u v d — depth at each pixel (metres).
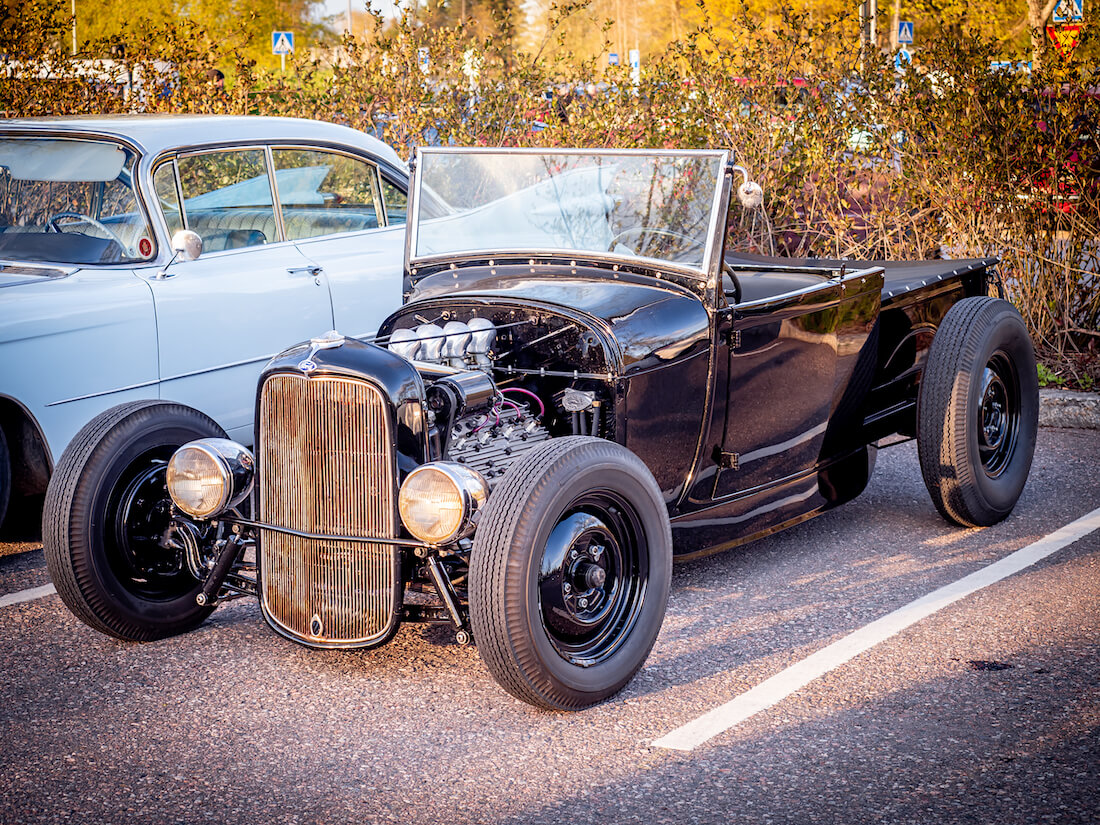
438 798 3.22
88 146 5.66
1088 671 3.90
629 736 3.55
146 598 4.26
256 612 4.61
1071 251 7.61
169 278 5.45
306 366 3.72
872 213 8.22
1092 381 7.50
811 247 8.45
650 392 4.27
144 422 4.21
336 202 6.41
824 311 4.92
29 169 5.73
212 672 4.05
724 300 4.50
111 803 3.21
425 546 3.62
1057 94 7.56
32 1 10.10
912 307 5.50
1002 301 5.43
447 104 9.23
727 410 4.61
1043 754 3.38
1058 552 5.04
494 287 4.62
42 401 4.96
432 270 4.88
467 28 10.10
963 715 3.62
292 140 6.19
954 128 7.71
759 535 4.85
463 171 4.84
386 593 3.72
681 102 8.68
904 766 3.33
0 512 4.97
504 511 3.50
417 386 3.74
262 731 3.62
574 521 3.65
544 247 4.69
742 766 3.36
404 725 3.65
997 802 3.13
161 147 5.62
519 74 9.25
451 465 3.59
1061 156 7.48
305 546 3.83
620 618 3.86
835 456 5.30
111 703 3.82
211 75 10.00
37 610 4.64
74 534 4.04
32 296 4.99
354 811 3.16
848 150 8.30
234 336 5.66
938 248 8.20
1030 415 5.56
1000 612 4.41
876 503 5.87
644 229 4.52
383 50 9.38
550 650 3.56
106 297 5.18
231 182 5.91
